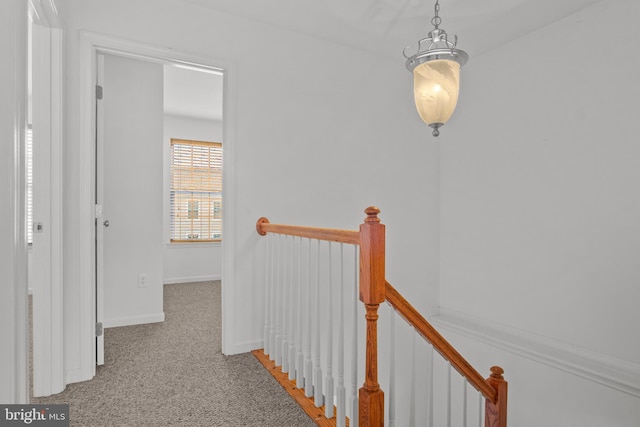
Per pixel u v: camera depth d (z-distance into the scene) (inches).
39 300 77.3
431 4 99.9
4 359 43.9
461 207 141.7
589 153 103.8
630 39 95.4
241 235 103.3
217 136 226.2
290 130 112.1
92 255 86.4
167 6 94.3
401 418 135.3
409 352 137.0
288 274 91.7
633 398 89.9
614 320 97.9
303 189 114.4
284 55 111.2
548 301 113.5
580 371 99.3
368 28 112.3
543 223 115.1
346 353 119.2
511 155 124.6
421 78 65.8
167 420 69.6
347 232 62.3
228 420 69.8
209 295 174.9
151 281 132.6
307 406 74.4
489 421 69.2
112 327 125.6
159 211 134.3
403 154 137.9
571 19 107.8
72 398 76.8
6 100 44.3
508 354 118.3
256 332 105.3
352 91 124.6
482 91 134.6
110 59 126.3
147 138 132.6
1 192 43.5
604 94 100.5
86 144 84.6
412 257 141.9
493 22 111.3
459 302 142.6
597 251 101.8
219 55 100.9
